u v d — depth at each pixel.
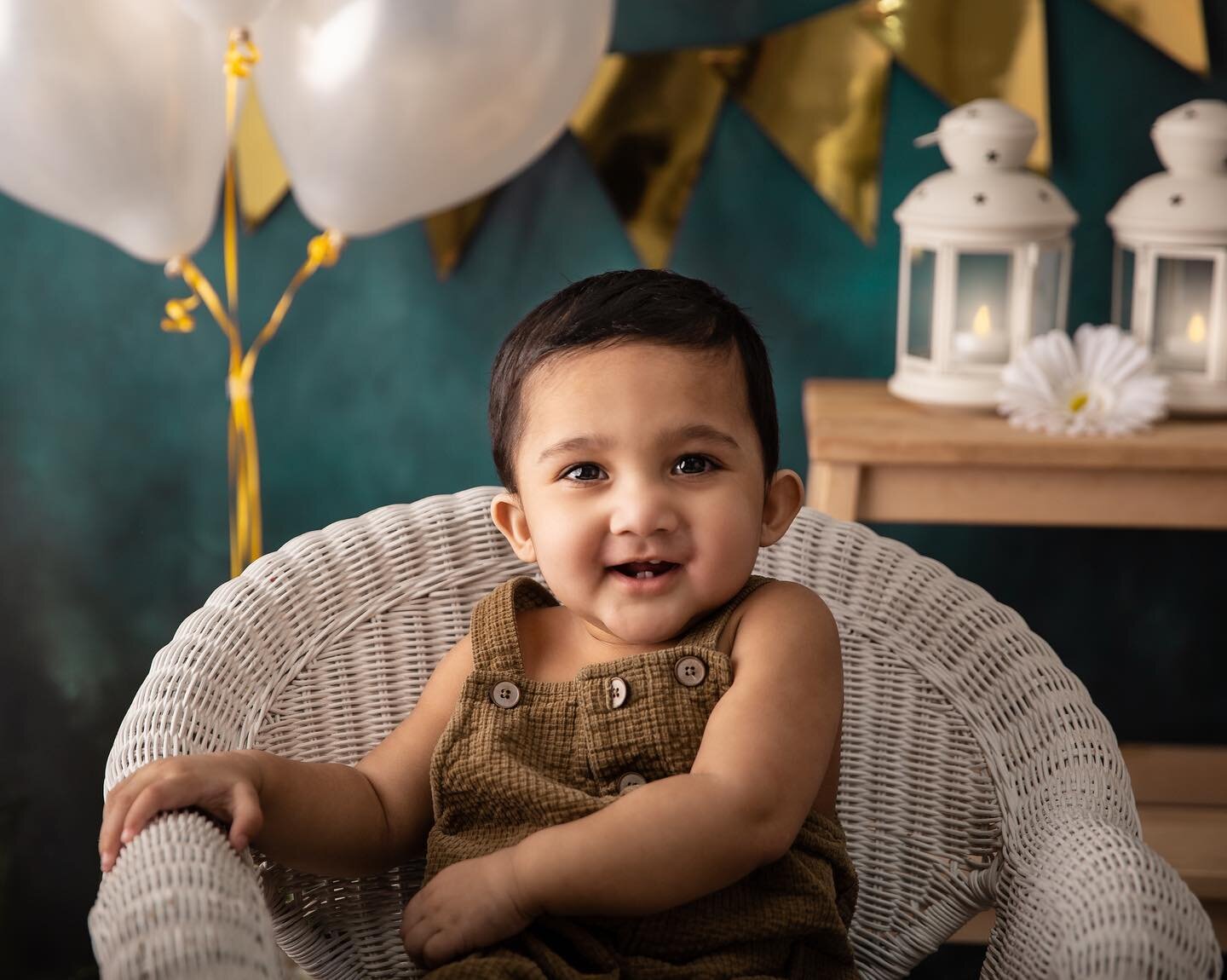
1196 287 1.75
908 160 1.98
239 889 0.85
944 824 1.19
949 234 1.75
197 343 2.08
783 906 0.99
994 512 1.68
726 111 1.98
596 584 1.02
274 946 0.86
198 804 0.92
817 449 1.66
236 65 1.52
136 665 2.17
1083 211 1.97
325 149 1.58
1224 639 2.07
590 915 0.95
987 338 1.78
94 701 2.18
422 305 2.07
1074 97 1.94
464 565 1.27
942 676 1.21
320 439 2.11
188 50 1.54
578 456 1.01
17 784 2.19
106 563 2.14
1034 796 1.11
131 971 0.76
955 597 1.25
